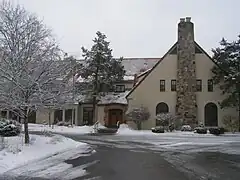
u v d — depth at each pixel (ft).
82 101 145.48
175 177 35.12
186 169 40.73
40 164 42.47
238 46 122.01
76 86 65.10
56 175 35.32
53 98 53.72
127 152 60.08
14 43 51.47
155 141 85.76
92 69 139.13
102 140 87.35
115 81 146.92
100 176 35.17
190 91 127.85
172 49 133.59
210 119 128.06
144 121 130.31
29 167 39.91
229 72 120.47
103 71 141.28
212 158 52.13
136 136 103.40
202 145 75.66
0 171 36.29
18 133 67.87
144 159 50.37
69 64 57.36
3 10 52.80
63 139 70.33
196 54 131.23
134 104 132.77
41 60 53.16
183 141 86.07
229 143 80.94
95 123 132.98
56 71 54.39
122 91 151.84
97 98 142.41
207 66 130.21
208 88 129.49
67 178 33.76
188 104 127.03
